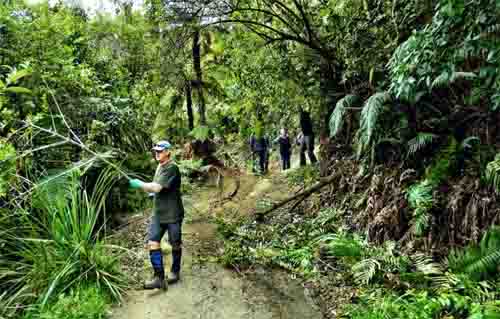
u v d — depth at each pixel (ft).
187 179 28.86
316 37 21.20
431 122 15.43
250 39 24.89
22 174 15.97
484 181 12.30
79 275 12.76
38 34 18.98
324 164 23.90
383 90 17.51
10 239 13.52
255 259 15.87
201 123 31.01
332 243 14.94
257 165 35.91
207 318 11.79
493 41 9.80
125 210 21.88
